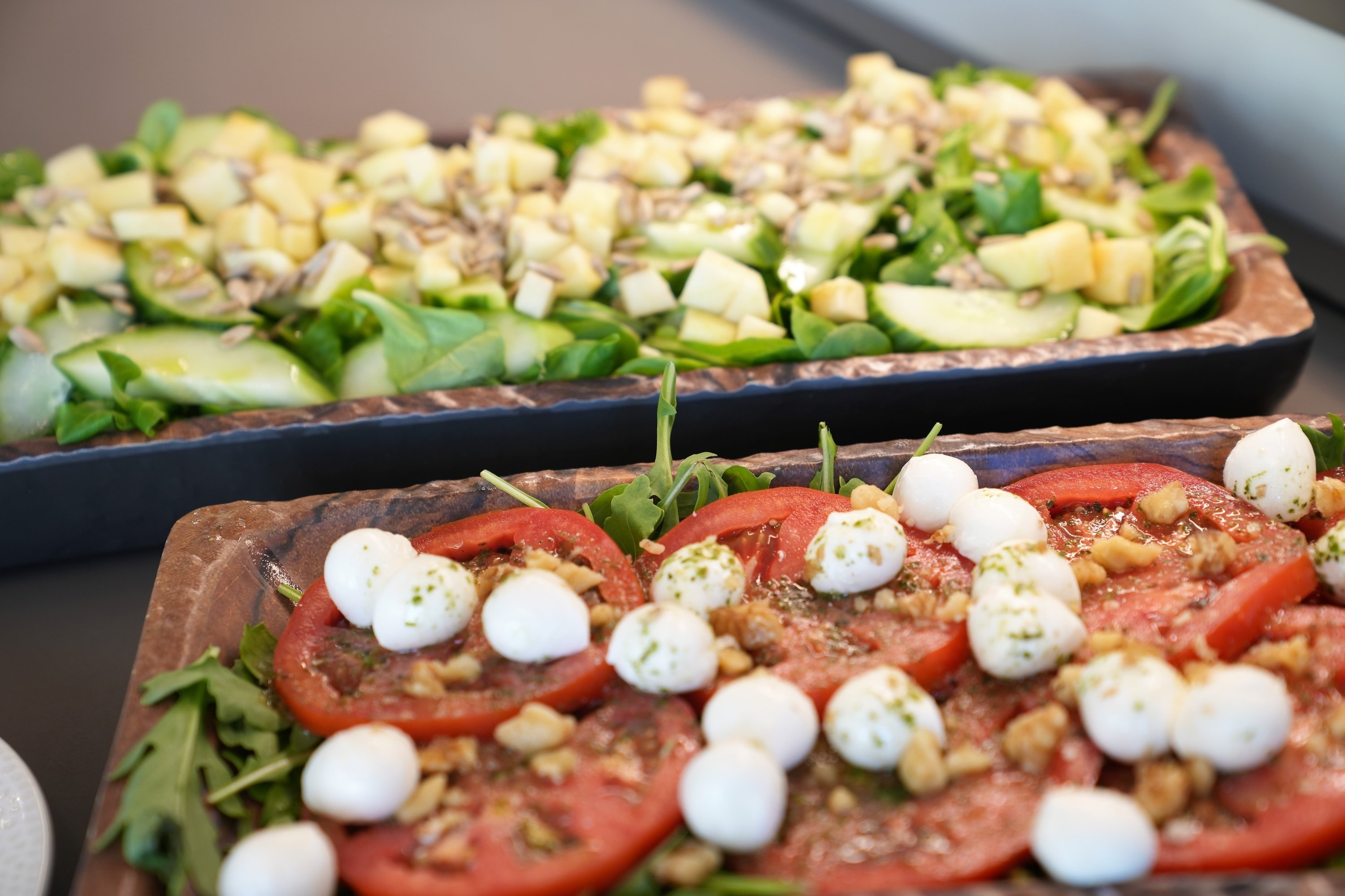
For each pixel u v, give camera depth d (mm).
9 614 505
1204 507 431
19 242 587
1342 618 395
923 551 423
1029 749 361
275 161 634
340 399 540
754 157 651
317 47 884
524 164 640
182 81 838
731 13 928
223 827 377
